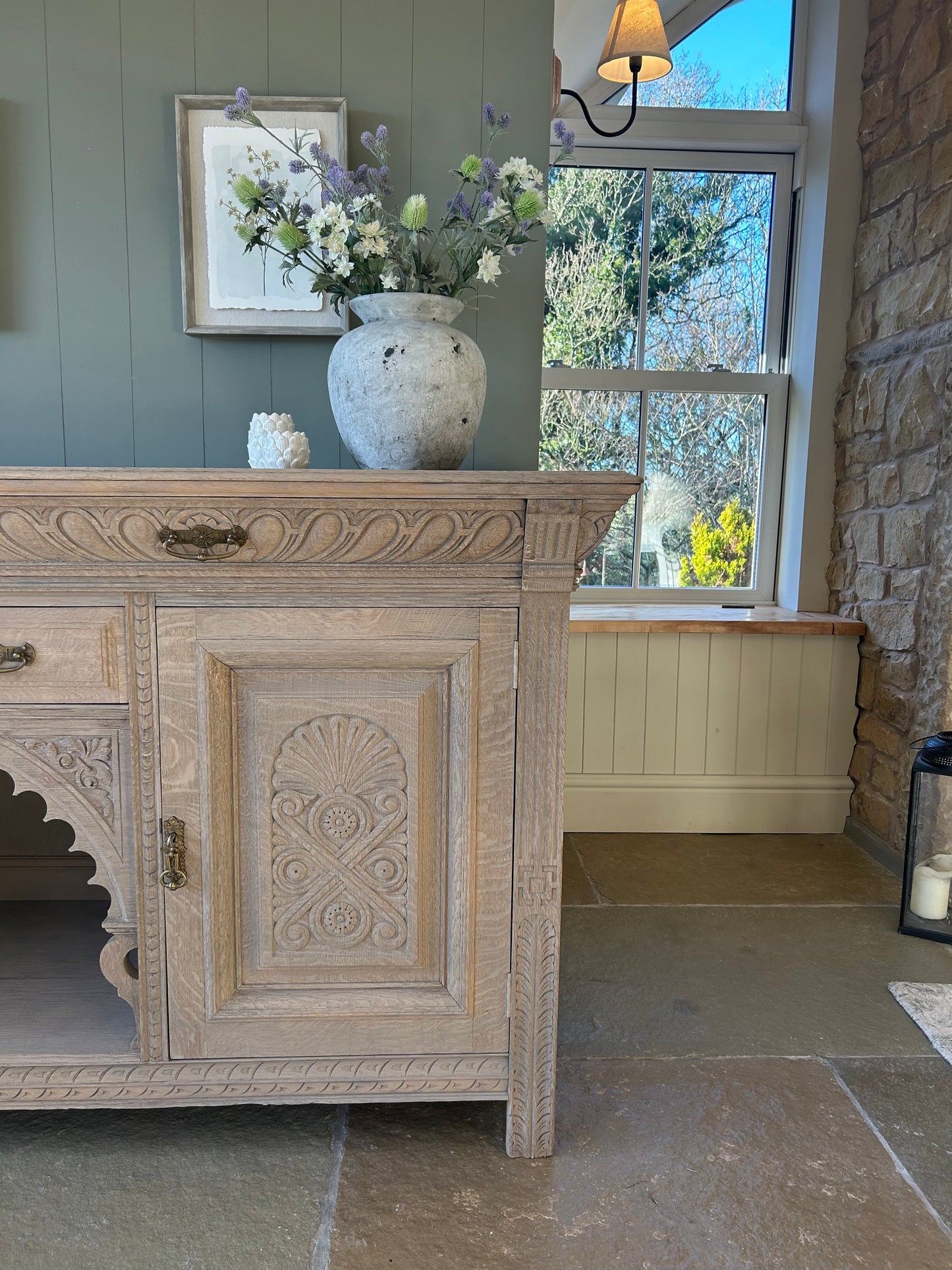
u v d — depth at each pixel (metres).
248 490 1.05
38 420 1.56
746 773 2.67
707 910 2.14
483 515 1.11
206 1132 1.32
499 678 1.18
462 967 1.23
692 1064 1.51
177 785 1.17
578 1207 1.17
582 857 2.47
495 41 1.51
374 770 1.20
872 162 2.54
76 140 1.50
